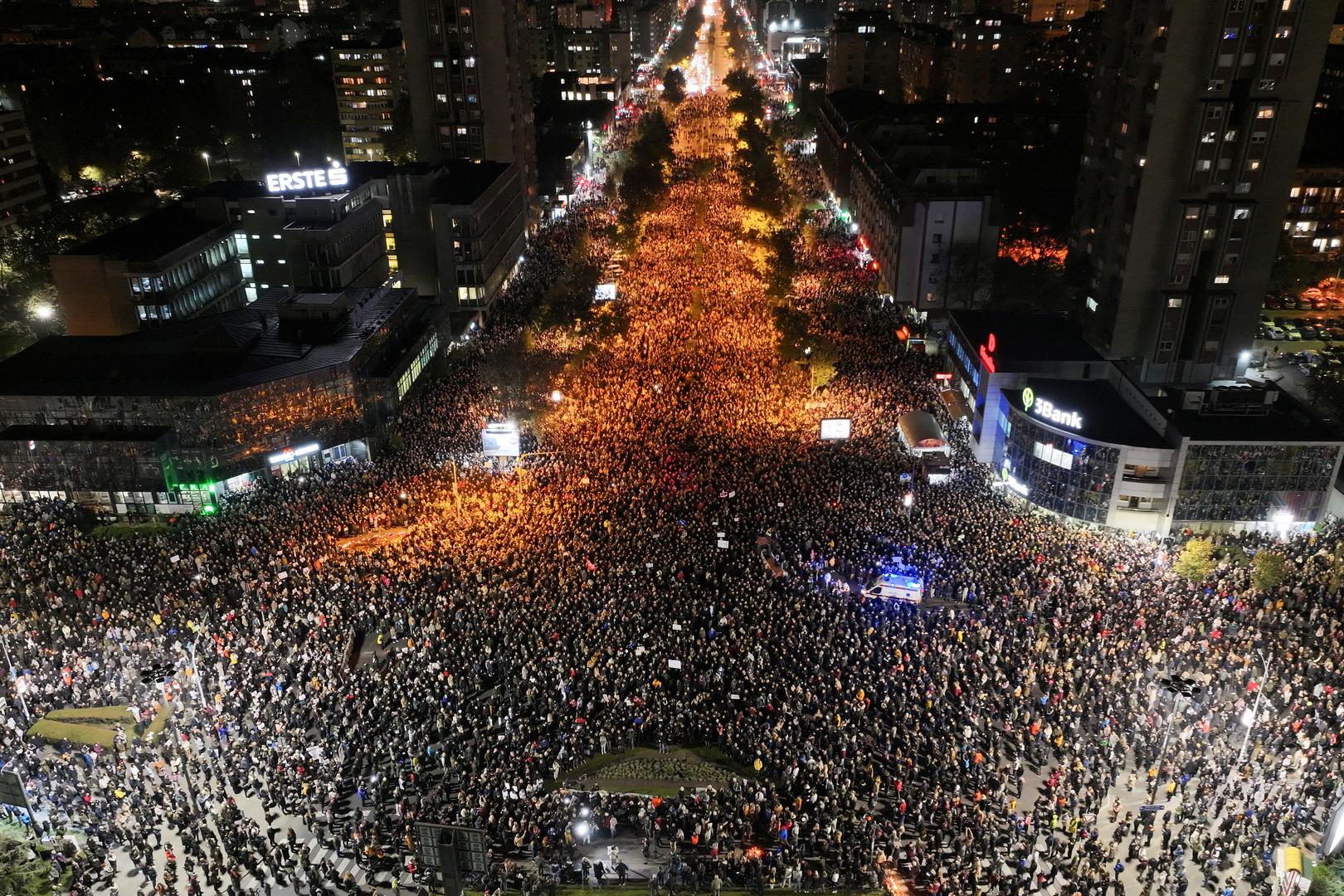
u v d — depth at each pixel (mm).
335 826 55469
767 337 134750
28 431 96188
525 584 77250
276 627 73000
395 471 99938
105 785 57562
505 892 51812
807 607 73875
